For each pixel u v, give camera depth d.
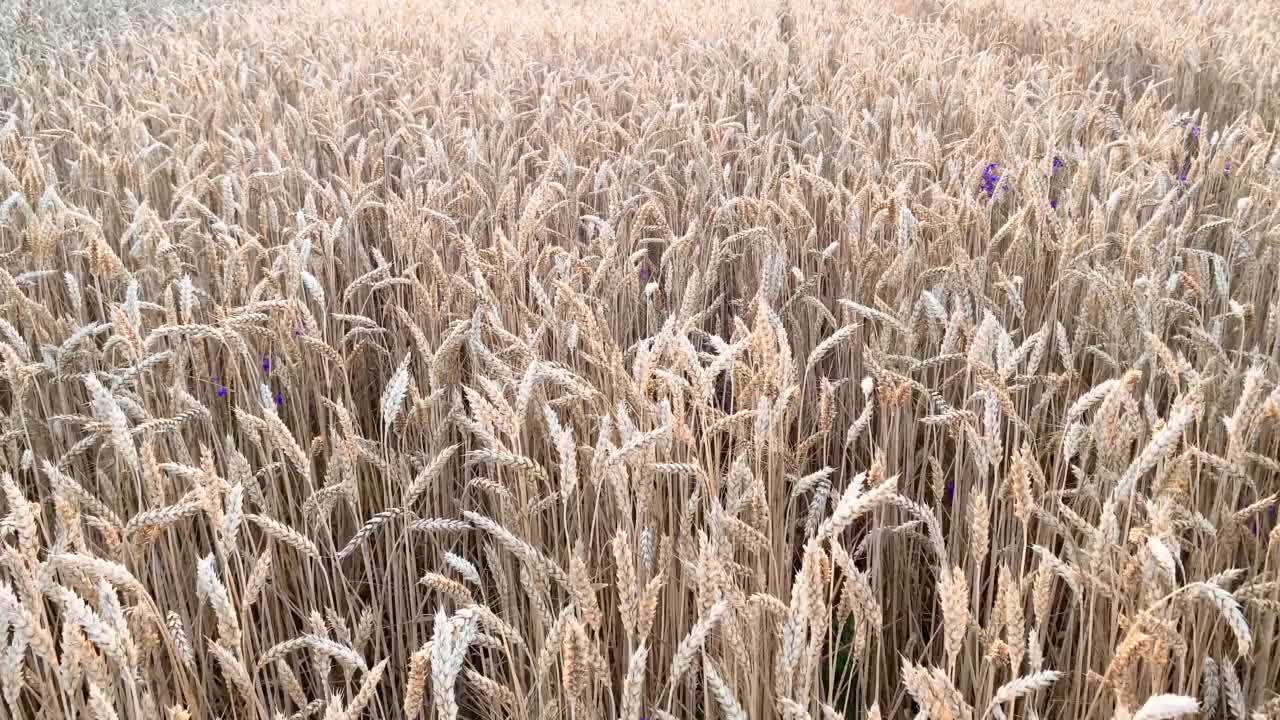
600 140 5.90
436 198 4.21
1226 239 4.07
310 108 6.24
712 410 2.38
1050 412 3.35
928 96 6.91
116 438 1.86
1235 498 2.16
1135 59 8.88
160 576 2.57
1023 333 3.50
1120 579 1.88
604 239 3.54
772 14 10.54
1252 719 1.94
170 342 3.08
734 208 4.31
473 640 1.79
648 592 1.63
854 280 3.85
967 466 2.90
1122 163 5.01
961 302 2.81
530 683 2.51
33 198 4.13
